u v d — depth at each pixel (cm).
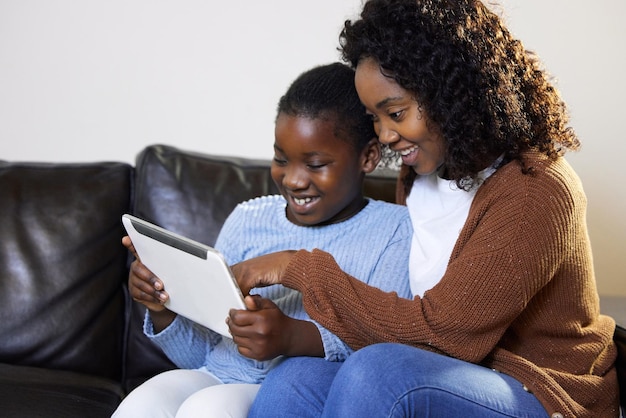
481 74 124
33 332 173
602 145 233
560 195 122
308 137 135
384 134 129
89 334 175
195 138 247
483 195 127
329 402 114
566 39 231
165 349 149
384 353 115
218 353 147
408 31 123
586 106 233
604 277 237
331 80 139
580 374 129
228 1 241
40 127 249
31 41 245
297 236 147
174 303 137
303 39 241
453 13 125
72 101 247
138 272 138
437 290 124
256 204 155
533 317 129
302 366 126
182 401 134
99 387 163
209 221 176
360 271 143
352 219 147
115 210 181
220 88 245
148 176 180
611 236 236
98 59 245
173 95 246
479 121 124
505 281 120
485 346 123
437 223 136
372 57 126
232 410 125
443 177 137
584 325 131
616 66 231
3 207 178
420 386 111
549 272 122
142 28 243
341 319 128
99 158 249
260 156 246
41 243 176
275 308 128
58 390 156
